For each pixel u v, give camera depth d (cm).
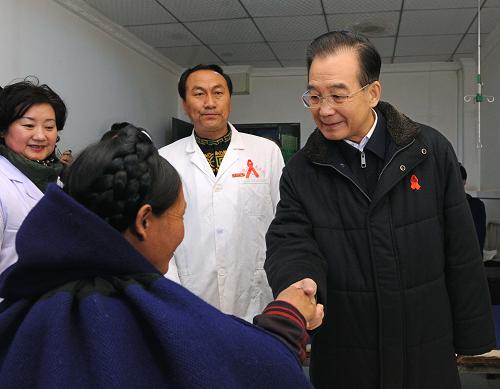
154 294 53
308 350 145
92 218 50
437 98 546
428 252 104
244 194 170
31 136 161
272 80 578
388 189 100
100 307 49
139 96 464
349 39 98
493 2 352
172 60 528
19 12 280
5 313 52
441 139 107
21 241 50
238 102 585
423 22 396
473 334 106
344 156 107
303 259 99
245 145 178
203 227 167
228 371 49
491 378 264
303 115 573
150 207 58
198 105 169
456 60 525
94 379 45
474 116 522
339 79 96
